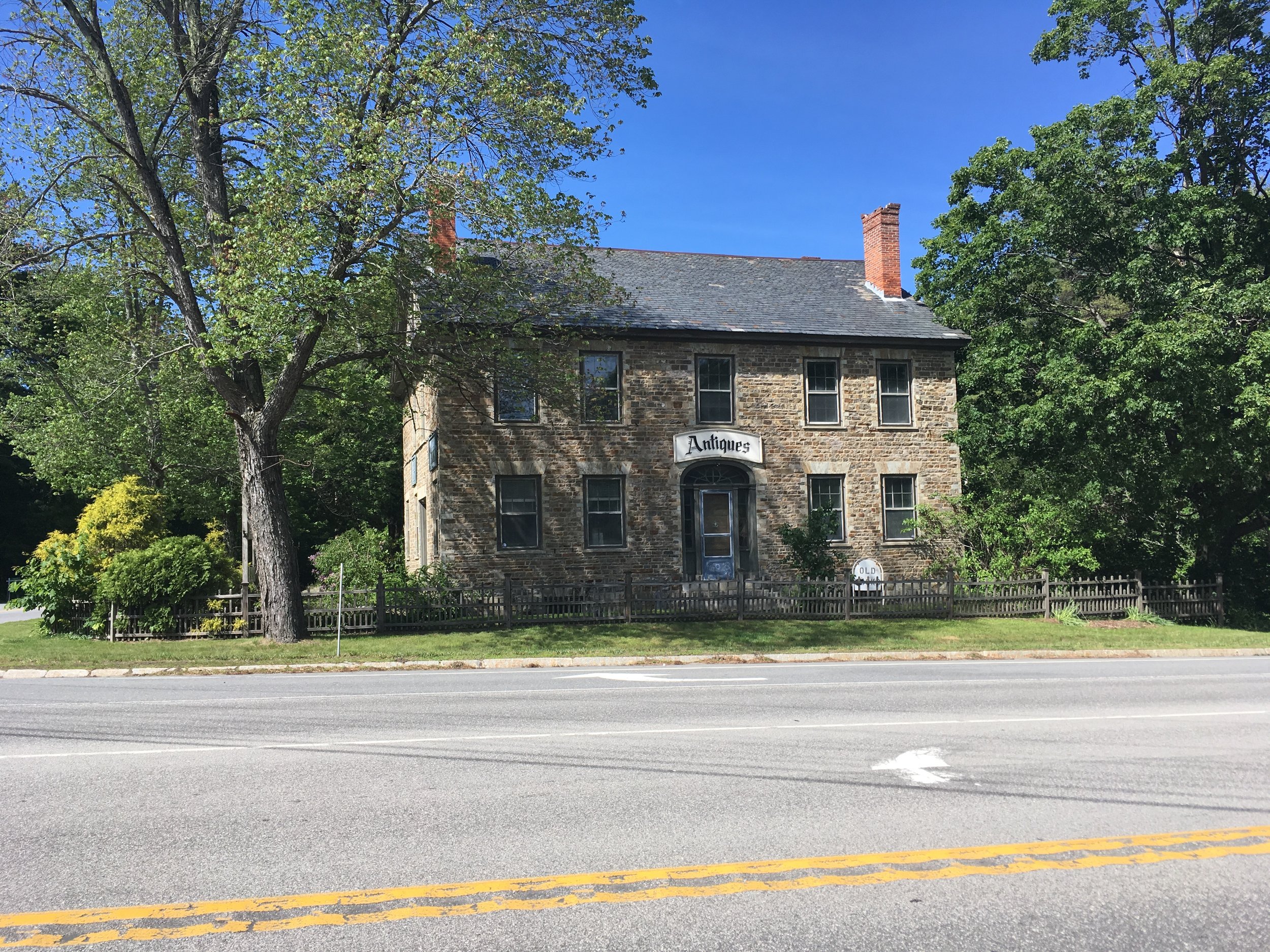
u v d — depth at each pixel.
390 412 28.33
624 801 5.96
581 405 22.20
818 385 24.30
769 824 5.49
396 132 14.20
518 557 21.92
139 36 18.12
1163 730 8.42
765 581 19.61
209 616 16.86
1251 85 22.33
